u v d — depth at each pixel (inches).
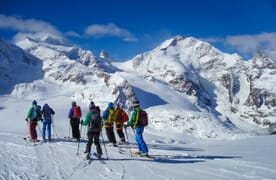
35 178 378.3
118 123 760.3
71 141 786.8
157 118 4965.6
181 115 4960.6
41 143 711.1
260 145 895.7
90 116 515.2
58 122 3718.0
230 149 790.5
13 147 619.5
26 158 504.7
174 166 478.3
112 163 487.8
